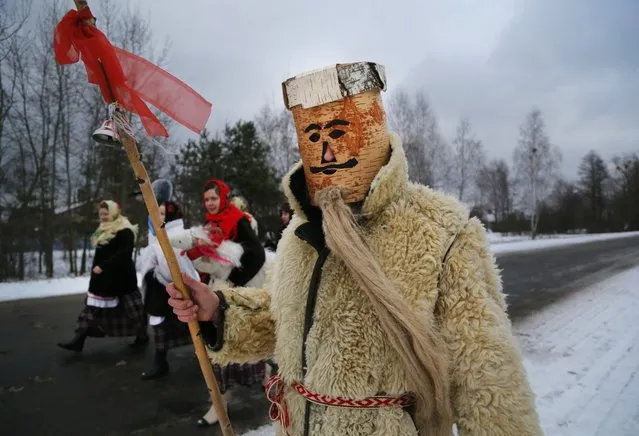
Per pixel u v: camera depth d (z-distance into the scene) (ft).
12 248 51.03
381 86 3.53
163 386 12.98
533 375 12.93
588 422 9.98
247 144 70.33
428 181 94.53
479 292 3.13
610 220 169.58
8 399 12.12
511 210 147.64
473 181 118.73
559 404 10.93
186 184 70.23
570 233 146.41
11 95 46.70
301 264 3.84
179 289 3.92
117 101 3.25
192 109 3.32
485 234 3.47
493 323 3.05
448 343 3.11
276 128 80.94
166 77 3.31
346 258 3.16
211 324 4.23
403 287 3.19
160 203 11.83
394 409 3.15
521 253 56.34
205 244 10.20
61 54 3.19
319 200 3.46
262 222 67.62
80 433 10.22
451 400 3.16
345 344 3.27
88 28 3.17
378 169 3.57
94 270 15.90
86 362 15.21
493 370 2.94
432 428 3.36
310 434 3.38
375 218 3.49
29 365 14.88
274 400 3.84
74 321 21.34
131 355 15.98
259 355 4.25
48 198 50.37
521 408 2.90
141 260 12.48
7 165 49.65
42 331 19.39
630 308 21.95
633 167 171.63
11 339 18.06
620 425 9.82
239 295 4.22
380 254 3.34
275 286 4.01
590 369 13.39
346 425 3.21
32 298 27.84
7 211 50.21
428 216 3.39
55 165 49.26
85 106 48.60
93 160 50.80
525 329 18.37
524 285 30.32
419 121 95.30
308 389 3.38
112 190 51.52
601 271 36.94
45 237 49.75
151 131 3.40
